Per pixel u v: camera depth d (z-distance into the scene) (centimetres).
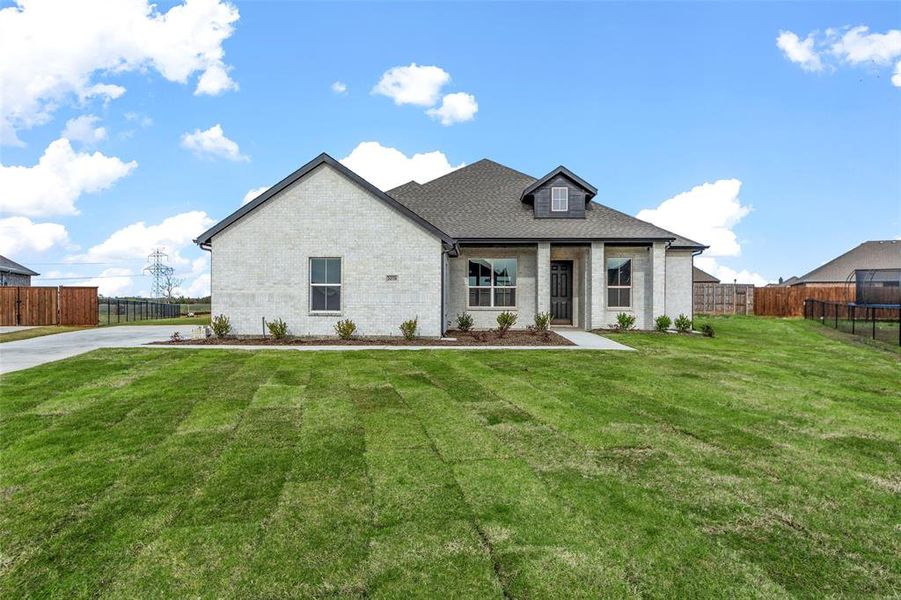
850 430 549
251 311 1401
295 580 258
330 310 1409
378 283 1402
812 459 454
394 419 575
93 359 1012
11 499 358
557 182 1784
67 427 537
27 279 3419
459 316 1673
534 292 1744
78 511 339
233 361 995
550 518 330
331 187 1402
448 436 511
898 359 1120
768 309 2738
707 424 566
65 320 2122
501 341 1352
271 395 696
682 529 317
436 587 251
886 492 381
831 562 281
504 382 798
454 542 297
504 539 301
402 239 1401
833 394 731
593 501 357
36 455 450
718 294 2823
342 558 279
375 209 1402
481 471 415
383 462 434
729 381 820
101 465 425
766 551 292
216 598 243
